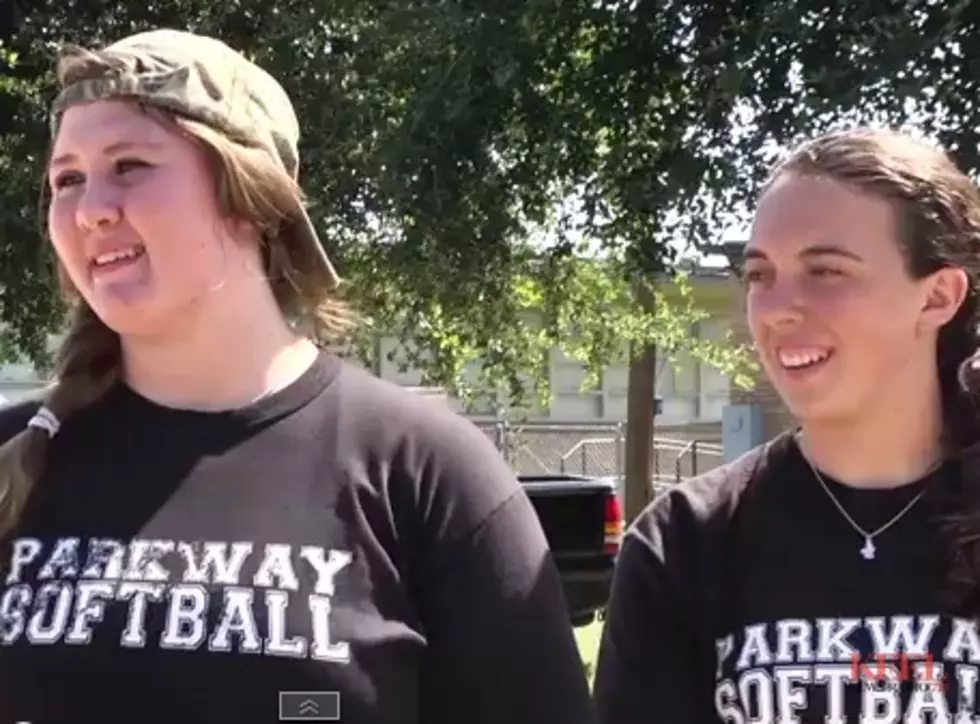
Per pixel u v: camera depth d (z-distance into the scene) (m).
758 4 6.36
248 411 1.73
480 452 1.76
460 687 1.65
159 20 8.23
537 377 11.12
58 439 1.77
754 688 1.90
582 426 18.47
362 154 7.74
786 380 1.98
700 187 6.67
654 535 2.06
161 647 1.58
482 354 10.06
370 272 8.46
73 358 1.81
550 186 7.75
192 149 1.72
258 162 1.76
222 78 1.74
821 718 1.85
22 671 1.61
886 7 5.84
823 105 5.86
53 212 1.75
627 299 10.70
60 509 1.71
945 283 1.95
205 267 1.72
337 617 1.60
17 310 8.29
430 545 1.68
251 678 1.56
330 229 7.95
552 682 1.68
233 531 1.64
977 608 1.84
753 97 6.32
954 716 1.82
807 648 1.89
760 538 1.99
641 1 6.66
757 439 11.18
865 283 1.92
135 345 1.78
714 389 23.41
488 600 1.66
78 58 1.72
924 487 1.94
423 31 6.85
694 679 2.00
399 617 1.65
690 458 18.16
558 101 7.04
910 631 1.86
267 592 1.60
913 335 1.95
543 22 6.73
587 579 7.67
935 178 1.94
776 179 2.03
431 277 8.07
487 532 1.69
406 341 9.96
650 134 7.01
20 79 7.88
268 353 1.79
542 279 9.49
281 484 1.68
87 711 1.57
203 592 1.60
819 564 1.93
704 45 6.62
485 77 6.78
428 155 6.95
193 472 1.69
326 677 1.57
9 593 1.67
